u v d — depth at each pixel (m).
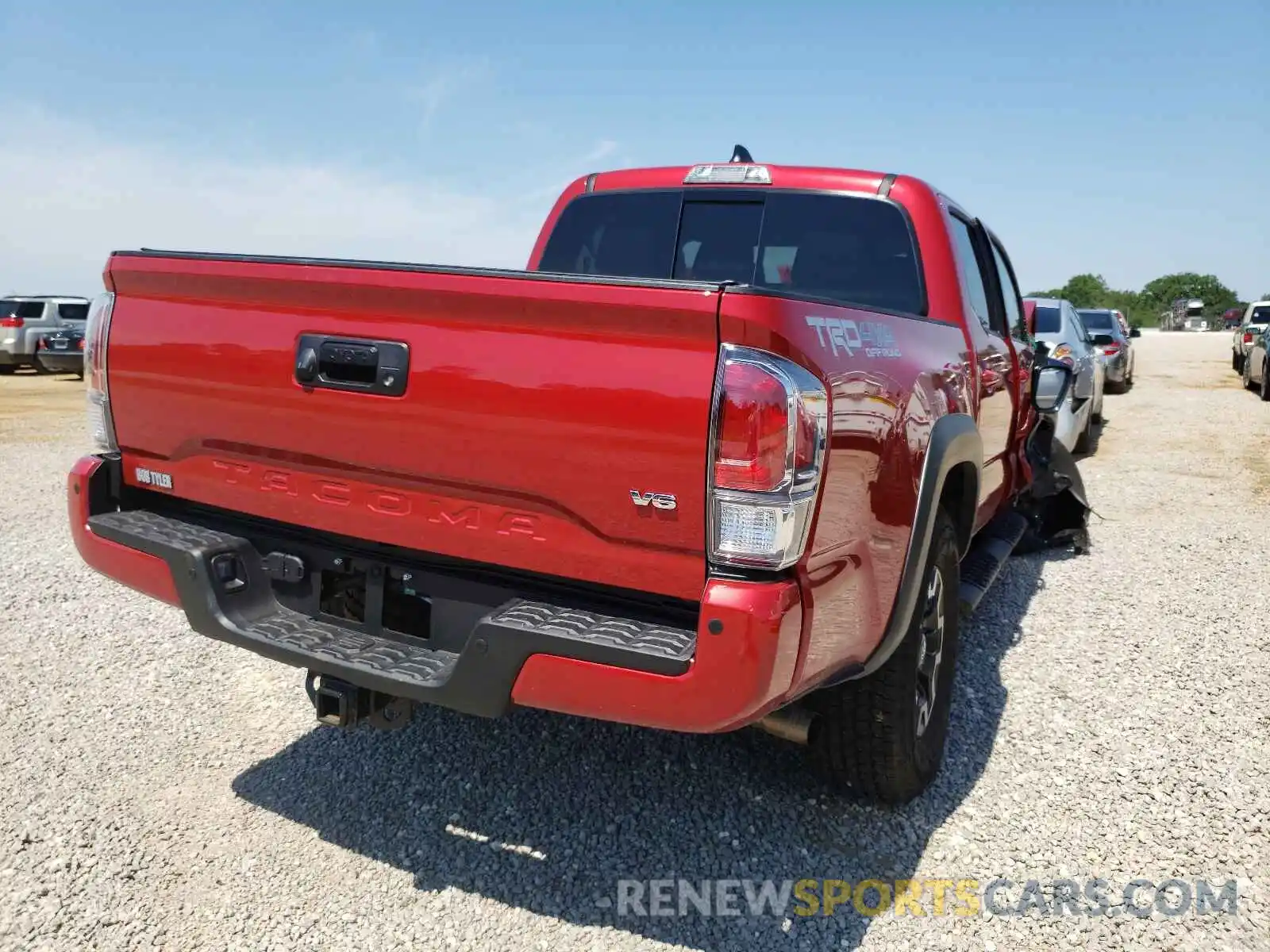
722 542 2.20
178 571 2.87
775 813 3.25
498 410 2.41
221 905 2.72
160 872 2.86
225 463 2.97
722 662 2.17
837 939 2.66
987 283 4.63
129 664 4.38
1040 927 2.72
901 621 2.81
